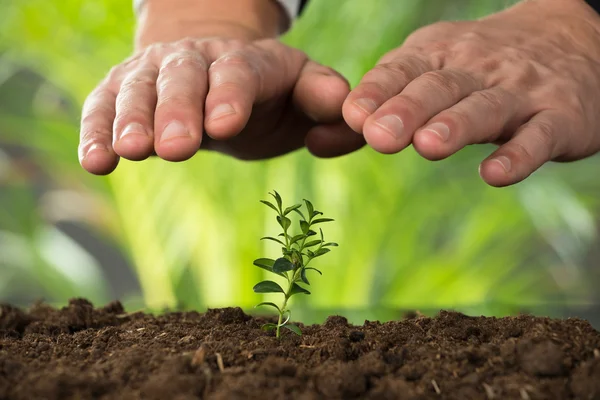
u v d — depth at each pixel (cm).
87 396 36
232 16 61
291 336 43
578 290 145
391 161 117
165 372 37
